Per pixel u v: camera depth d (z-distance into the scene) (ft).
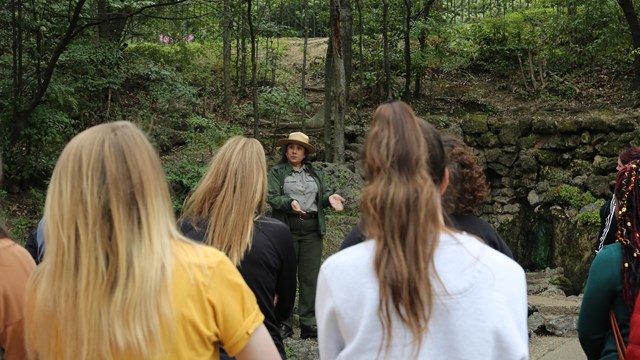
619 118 33.71
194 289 5.15
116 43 32.24
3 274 6.19
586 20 39.34
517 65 43.32
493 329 5.03
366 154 5.46
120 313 4.88
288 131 36.88
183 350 5.09
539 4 44.62
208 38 40.70
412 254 5.06
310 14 50.21
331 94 35.63
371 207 5.24
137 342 4.88
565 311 22.27
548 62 42.16
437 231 5.17
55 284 5.03
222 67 42.52
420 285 5.00
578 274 31.12
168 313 4.98
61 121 28.94
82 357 4.94
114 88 31.68
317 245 19.75
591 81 40.34
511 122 36.09
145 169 5.09
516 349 5.06
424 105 40.40
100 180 4.99
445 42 41.70
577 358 16.93
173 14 38.42
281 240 9.23
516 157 35.86
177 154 32.14
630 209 7.70
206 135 30.66
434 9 43.50
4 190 28.25
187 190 28.89
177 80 32.99
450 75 43.96
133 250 4.95
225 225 8.93
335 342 5.38
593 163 34.12
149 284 4.91
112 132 5.12
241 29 39.99
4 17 28.78
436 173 5.59
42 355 5.24
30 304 5.32
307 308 19.75
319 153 35.14
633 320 6.73
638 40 36.96
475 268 5.14
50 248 5.06
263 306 9.09
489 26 43.45
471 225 8.30
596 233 31.17
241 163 9.05
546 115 37.17
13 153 28.19
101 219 4.97
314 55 45.73
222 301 5.26
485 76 43.65
